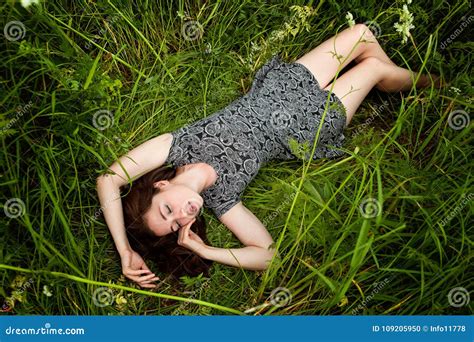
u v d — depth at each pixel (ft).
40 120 5.56
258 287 6.07
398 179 6.33
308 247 6.00
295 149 5.56
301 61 6.41
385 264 5.74
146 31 6.76
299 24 6.54
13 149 5.42
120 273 6.06
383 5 6.91
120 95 6.37
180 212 5.51
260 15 7.08
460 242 5.58
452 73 6.81
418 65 7.02
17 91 5.34
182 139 5.85
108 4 6.35
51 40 5.79
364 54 6.61
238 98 6.85
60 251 5.53
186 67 6.97
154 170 5.82
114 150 5.92
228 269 6.22
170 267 6.00
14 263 5.39
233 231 5.99
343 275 5.72
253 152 6.00
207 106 6.80
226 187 5.87
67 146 5.61
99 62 6.39
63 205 5.77
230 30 7.01
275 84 6.26
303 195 5.74
